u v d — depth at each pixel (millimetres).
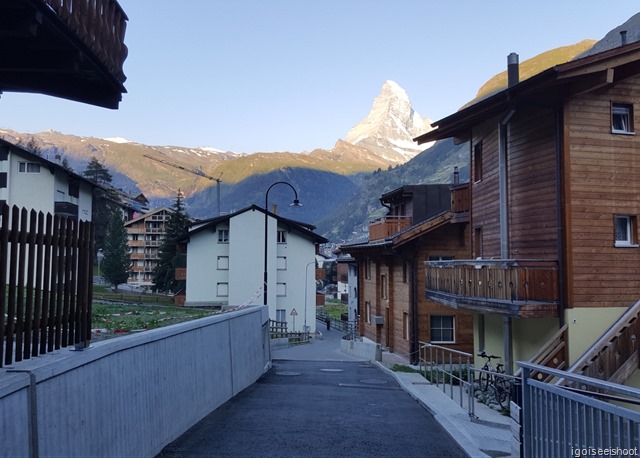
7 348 4957
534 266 15062
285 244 55375
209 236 54500
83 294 6145
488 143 19750
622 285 14922
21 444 4535
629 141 15172
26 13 6336
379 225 34125
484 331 20500
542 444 6480
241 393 14094
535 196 16156
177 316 29141
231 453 8172
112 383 6461
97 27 7863
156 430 7988
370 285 38750
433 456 8508
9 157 50688
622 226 15336
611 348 13562
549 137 15516
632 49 13906
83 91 9266
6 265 4887
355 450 8711
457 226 29125
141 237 105875
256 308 17312
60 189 53281
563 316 14680
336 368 22438
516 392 9484
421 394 14398
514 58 19594
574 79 14211
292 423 10492
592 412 5281
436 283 20422
